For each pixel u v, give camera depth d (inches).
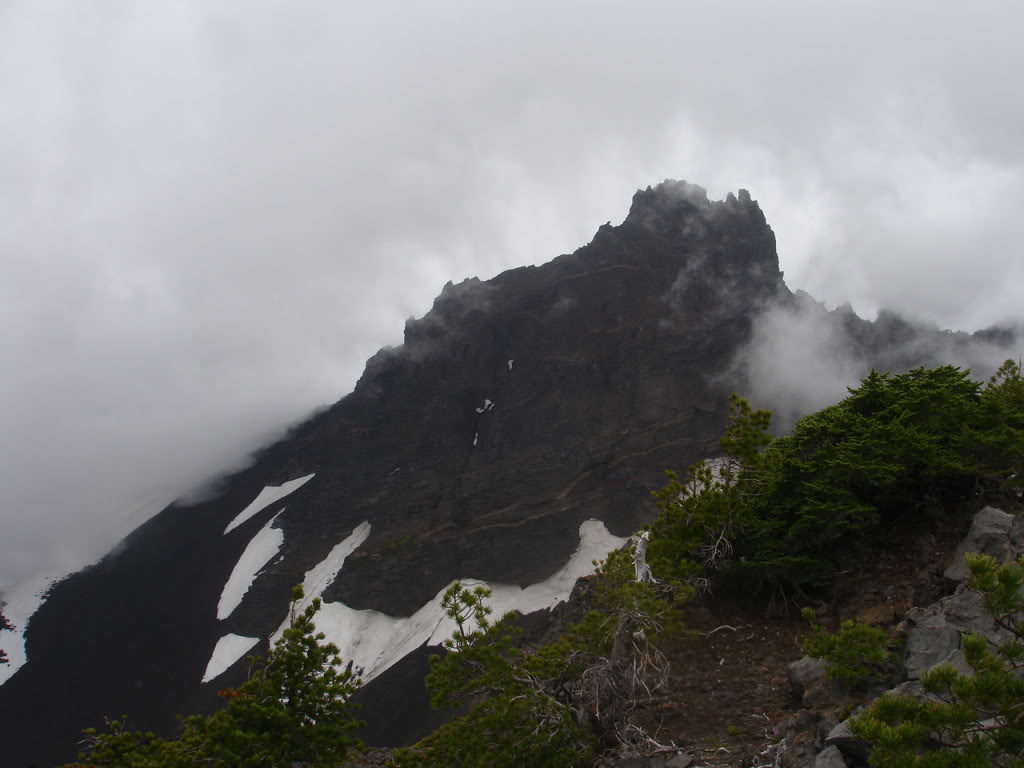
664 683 614.5
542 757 559.2
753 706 573.9
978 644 291.4
